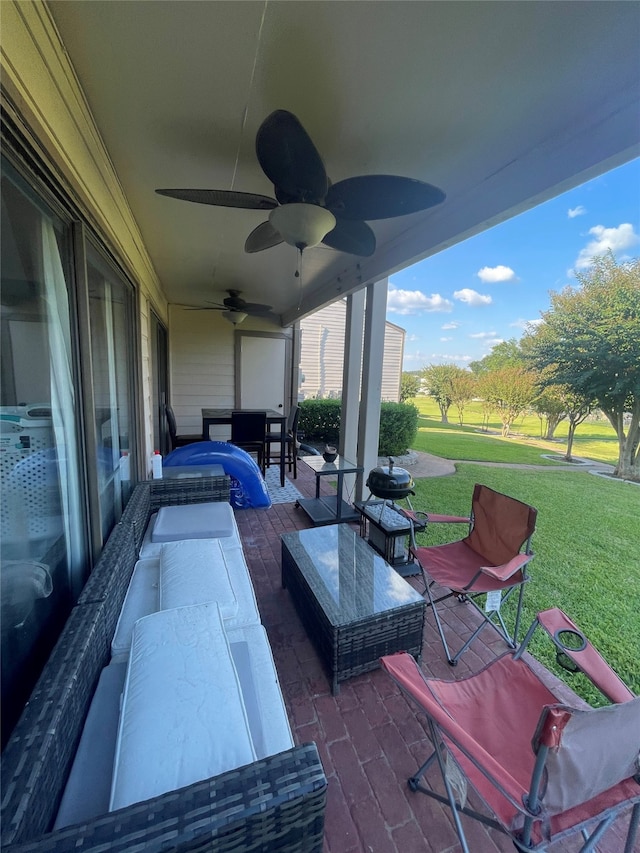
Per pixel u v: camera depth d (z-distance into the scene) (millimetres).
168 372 5891
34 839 605
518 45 1090
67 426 1307
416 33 1052
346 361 4180
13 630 962
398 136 1551
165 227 2639
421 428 11562
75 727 911
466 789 1149
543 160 1604
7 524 955
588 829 1165
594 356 6070
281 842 729
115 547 1536
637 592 2635
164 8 979
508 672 1359
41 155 1004
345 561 2100
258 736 988
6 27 763
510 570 1696
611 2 946
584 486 5363
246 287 4660
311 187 1472
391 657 1232
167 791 741
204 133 1570
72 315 1348
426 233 2406
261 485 3920
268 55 1146
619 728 820
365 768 1335
